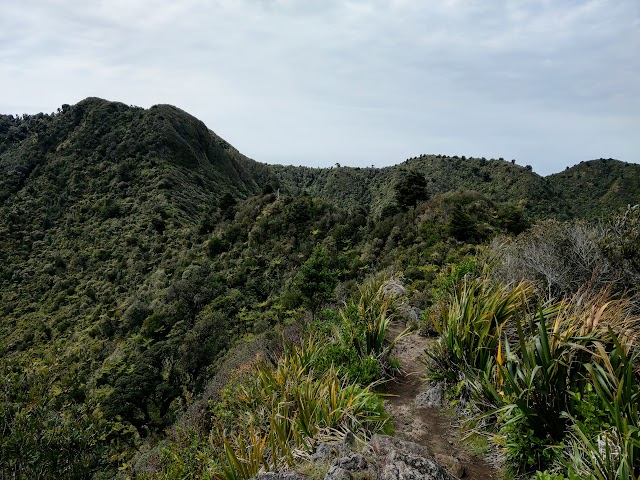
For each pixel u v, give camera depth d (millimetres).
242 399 5457
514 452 2967
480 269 7492
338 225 46500
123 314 37406
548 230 5746
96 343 34688
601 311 3312
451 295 6441
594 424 2629
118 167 83312
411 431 3939
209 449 5758
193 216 71000
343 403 4020
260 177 134750
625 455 2182
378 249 36906
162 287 41531
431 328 6773
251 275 40438
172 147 93000
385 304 5949
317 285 20875
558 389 3051
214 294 36500
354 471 2896
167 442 11422
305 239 46656
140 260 52188
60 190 78938
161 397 21062
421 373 5316
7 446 4598
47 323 42562
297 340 7809
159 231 60812
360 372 4914
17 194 77125
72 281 50875
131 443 20750
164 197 72000
